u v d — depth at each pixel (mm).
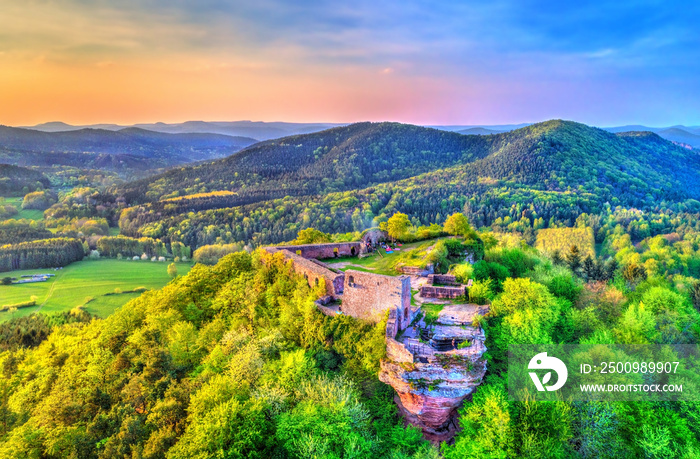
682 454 29641
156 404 34938
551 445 29109
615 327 43938
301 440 28109
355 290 38438
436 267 53625
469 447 29281
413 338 33406
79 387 42438
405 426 33250
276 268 55375
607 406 30844
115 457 30906
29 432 37031
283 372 34656
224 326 47781
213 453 27859
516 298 40250
